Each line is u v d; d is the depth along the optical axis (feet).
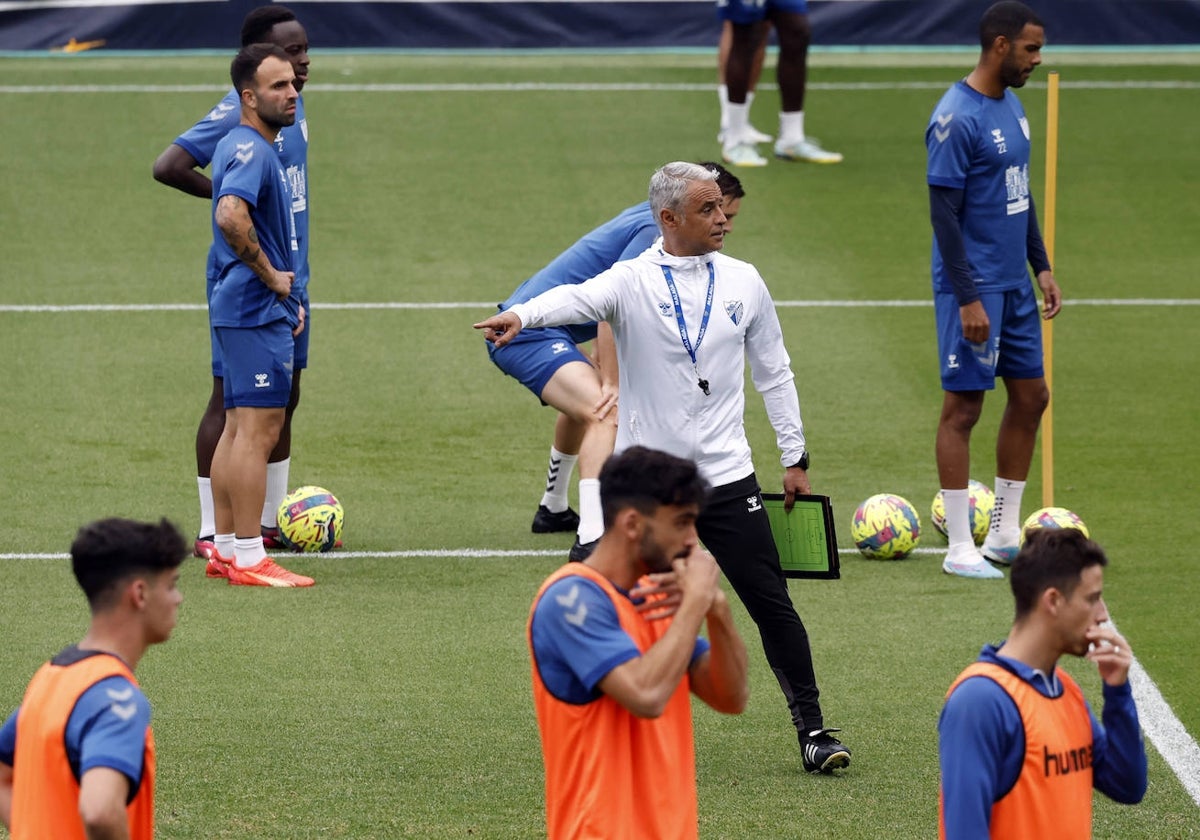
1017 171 92.02
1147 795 67.92
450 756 70.95
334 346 140.87
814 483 112.88
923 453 119.03
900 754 71.92
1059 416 126.93
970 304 91.15
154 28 222.07
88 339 140.46
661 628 44.80
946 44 226.99
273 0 223.51
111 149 190.70
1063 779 42.86
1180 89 219.61
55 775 39.78
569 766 43.93
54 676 40.50
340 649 83.92
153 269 158.92
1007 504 98.89
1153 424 125.18
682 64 226.58
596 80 219.20
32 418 122.83
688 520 43.68
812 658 82.99
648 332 66.74
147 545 41.06
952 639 85.61
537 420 126.93
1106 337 145.48
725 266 68.44
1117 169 191.42
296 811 65.00
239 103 98.48
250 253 87.40
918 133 203.41
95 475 111.96
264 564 94.38
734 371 68.13
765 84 221.87
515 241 168.14
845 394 131.13
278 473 101.24
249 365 90.74
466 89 213.66
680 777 45.19
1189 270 163.43
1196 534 102.32
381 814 64.95
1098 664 43.60
